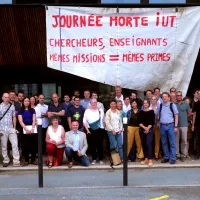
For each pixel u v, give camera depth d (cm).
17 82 1188
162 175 750
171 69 941
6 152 826
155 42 932
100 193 623
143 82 943
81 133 821
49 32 921
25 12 920
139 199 585
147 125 828
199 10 923
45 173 778
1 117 820
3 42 970
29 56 1004
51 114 876
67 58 927
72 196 607
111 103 846
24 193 628
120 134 841
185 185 670
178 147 884
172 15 924
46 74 1178
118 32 927
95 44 927
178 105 867
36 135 850
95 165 834
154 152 900
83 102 922
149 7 933
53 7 915
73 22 920
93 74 935
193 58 936
